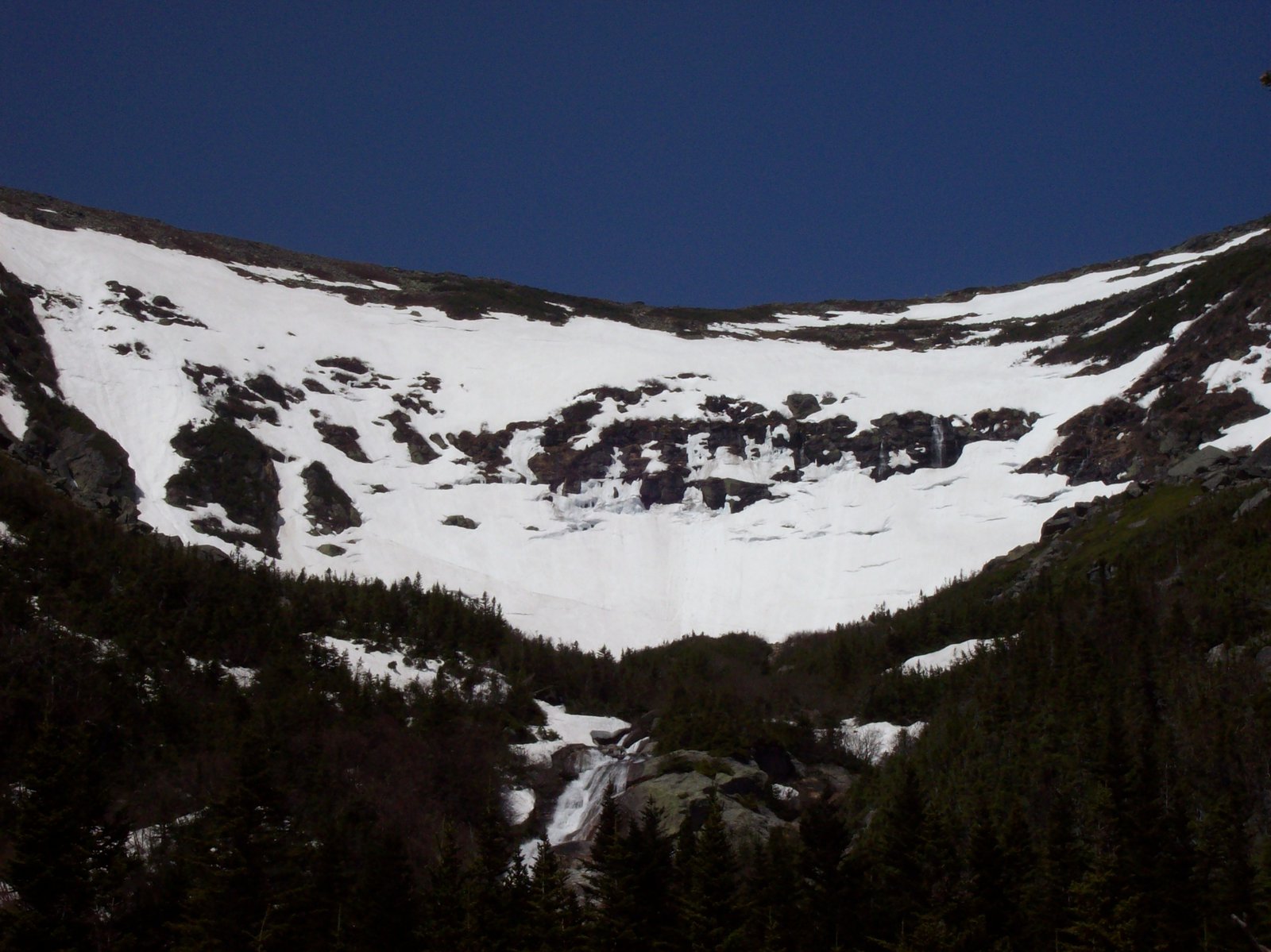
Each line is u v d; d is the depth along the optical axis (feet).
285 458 544.21
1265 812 250.78
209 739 303.48
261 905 220.64
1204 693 282.15
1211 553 354.95
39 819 210.79
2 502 369.71
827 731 347.97
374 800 302.04
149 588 355.97
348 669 360.89
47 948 201.98
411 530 533.14
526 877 240.53
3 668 291.79
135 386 542.98
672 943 217.77
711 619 508.53
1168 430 537.65
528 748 353.10
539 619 483.51
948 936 208.13
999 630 392.06
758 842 255.09
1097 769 257.96
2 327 535.19
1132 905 209.15
